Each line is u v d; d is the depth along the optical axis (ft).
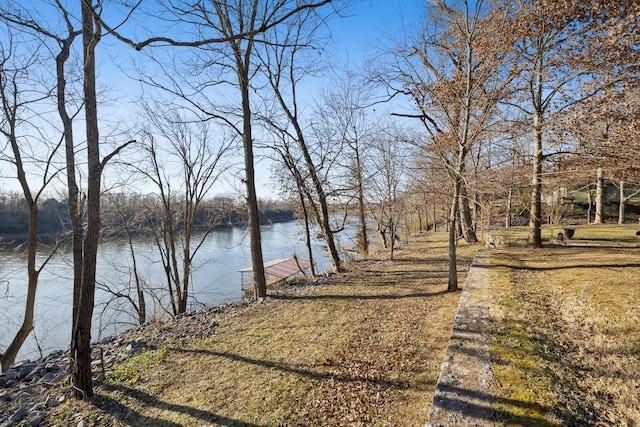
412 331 18.85
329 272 38.68
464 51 24.91
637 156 20.43
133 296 52.01
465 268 35.17
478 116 23.81
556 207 82.48
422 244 58.59
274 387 14.23
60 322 43.34
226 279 65.72
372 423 11.43
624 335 12.89
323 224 41.73
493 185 22.95
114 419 12.69
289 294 29.43
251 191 29.37
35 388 15.24
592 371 10.89
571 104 27.73
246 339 19.74
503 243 42.55
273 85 38.88
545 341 13.29
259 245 29.76
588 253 30.89
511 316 16.20
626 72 22.56
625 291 18.08
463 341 13.78
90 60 14.16
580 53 25.62
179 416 12.69
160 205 43.75
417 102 30.58
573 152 27.81
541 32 22.20
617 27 22.12
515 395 9.82
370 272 36.88
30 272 22.56
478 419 8.93
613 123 22.80
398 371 14.60
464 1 22.00
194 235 102.01
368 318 21.68
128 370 16.42
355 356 16.39
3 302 46.24
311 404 12.84
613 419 8.56
